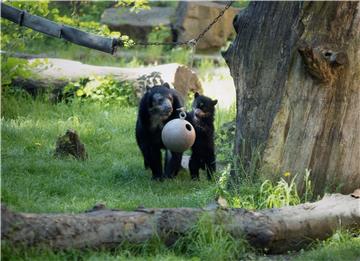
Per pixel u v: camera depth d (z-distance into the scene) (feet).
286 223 39.45
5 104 80.38
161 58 130.52
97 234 34.83
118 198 48.83
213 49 138.00
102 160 61.98
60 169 56.18
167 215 36.96
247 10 49.44
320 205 42.09
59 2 140.97
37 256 32.96
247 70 48.57
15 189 47.75
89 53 129.80
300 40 45.42
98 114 82.74
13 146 64.23
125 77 89.10
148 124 58.13
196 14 136.56
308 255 37.70
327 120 46.14
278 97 46.80
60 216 34.71
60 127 74.54
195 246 36.40
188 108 84.28
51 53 126.82
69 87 86.99
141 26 137.59
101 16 141.38
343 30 45.24
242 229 37.76
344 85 45.88
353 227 42.06
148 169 60.70
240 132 48.65
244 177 47.44
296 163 46.44
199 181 57.82
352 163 46.55
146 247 35.53
